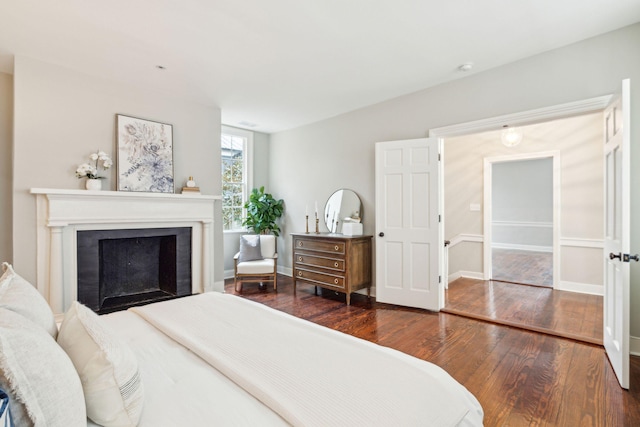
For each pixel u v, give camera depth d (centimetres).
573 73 274
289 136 563
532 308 370
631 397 194
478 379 218
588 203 431
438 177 364
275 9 227
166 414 92
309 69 324
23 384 69
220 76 340
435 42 273
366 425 88
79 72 325
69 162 319
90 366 89
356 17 237
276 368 115
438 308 363
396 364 120
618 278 217
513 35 262
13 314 88
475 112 334
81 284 323
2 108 317
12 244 309
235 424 88
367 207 444
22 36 259
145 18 236
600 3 221
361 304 399
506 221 845
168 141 390
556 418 177
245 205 548
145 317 173
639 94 245
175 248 396
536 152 472
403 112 398
